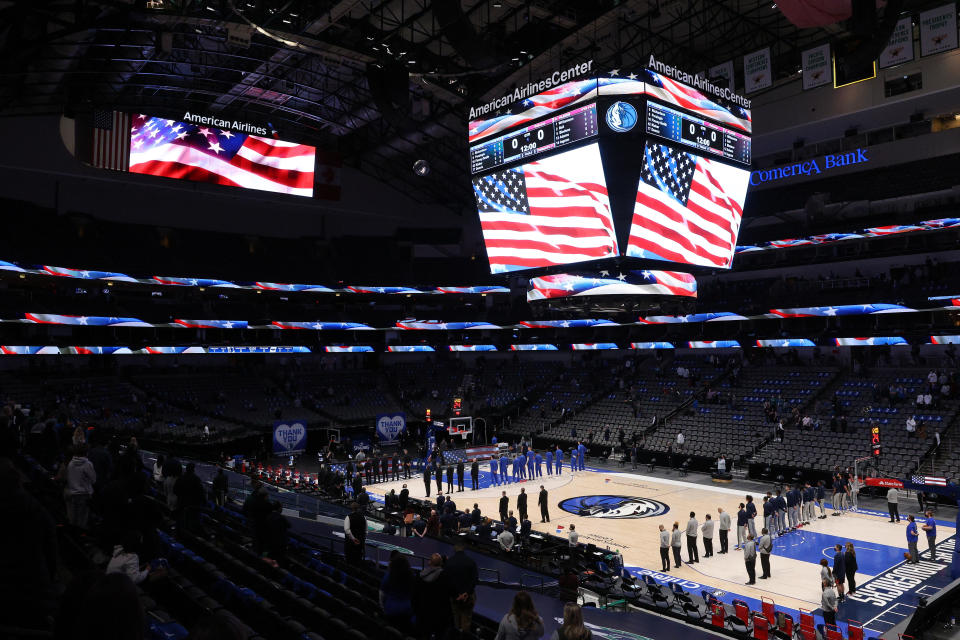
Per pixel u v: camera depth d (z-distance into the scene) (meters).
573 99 23.59
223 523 14.48
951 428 33.31
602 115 22.83
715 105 25.16
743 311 43.69
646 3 31.36
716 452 38.34
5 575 4.11
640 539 25.67
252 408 48.22
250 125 44.81
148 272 44.59
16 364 44.34
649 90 22.78
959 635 9.88
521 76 37.44
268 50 36.38
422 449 44.44
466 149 46.97
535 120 24.84
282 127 48.28
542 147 24.67
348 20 31.78
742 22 34.53
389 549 16.22
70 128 42.22
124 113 40.78
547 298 26.98
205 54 37.00
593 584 17.62
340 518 18.84
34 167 40.69
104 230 45.84
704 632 14.55
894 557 22.58
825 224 39.81
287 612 7.56
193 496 11.57
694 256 25.12
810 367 43.06
